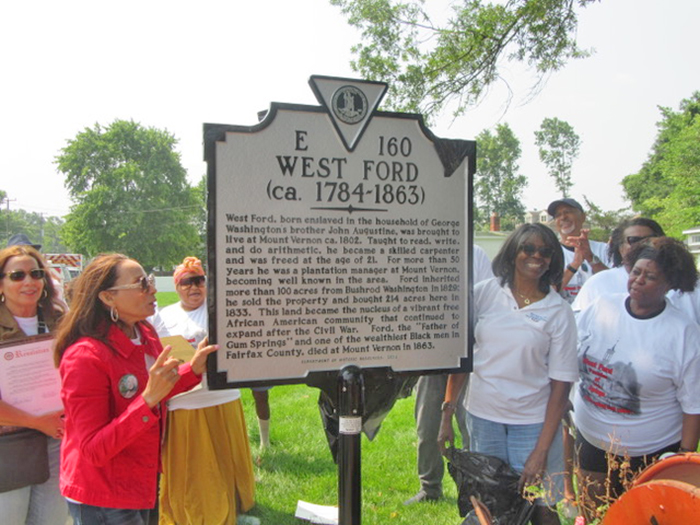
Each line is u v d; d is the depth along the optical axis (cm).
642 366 283
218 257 235
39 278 291
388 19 888
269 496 426
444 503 405
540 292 288
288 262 243
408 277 259
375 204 254
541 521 285
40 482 274
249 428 588
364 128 250
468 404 301
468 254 267
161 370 221
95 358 233
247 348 238
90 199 4769
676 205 2281
